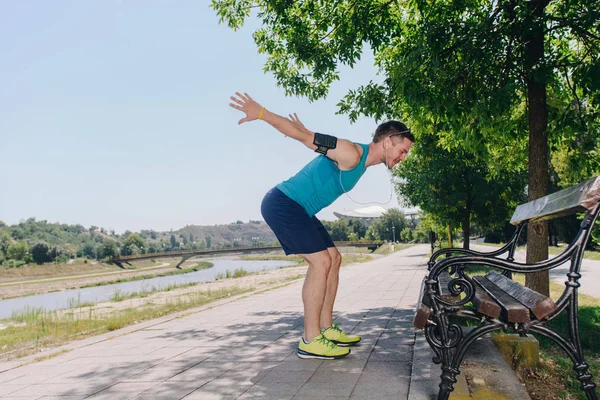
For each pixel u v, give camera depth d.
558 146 7.41
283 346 4.85
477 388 2.89
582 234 2.62
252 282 19.36
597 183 2.56
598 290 10.61
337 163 3.79
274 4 7.74
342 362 3.99
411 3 7.76
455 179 19.77
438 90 6.31
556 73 7.07
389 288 11.15
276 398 3.15
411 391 3.07
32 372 4.45
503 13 5.96
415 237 126.31
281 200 3.95
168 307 9.84
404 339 4.84
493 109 5.71
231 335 5.70
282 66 9.13
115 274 95.44
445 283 4.41
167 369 4.16
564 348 2.63
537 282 5.88
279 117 3.62
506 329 2.70
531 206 3.87
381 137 3.80
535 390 3.30
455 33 6.00
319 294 4.11
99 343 5.79
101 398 3.40
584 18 5.59
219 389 3.44
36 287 65.25
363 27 7.61
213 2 8.62
